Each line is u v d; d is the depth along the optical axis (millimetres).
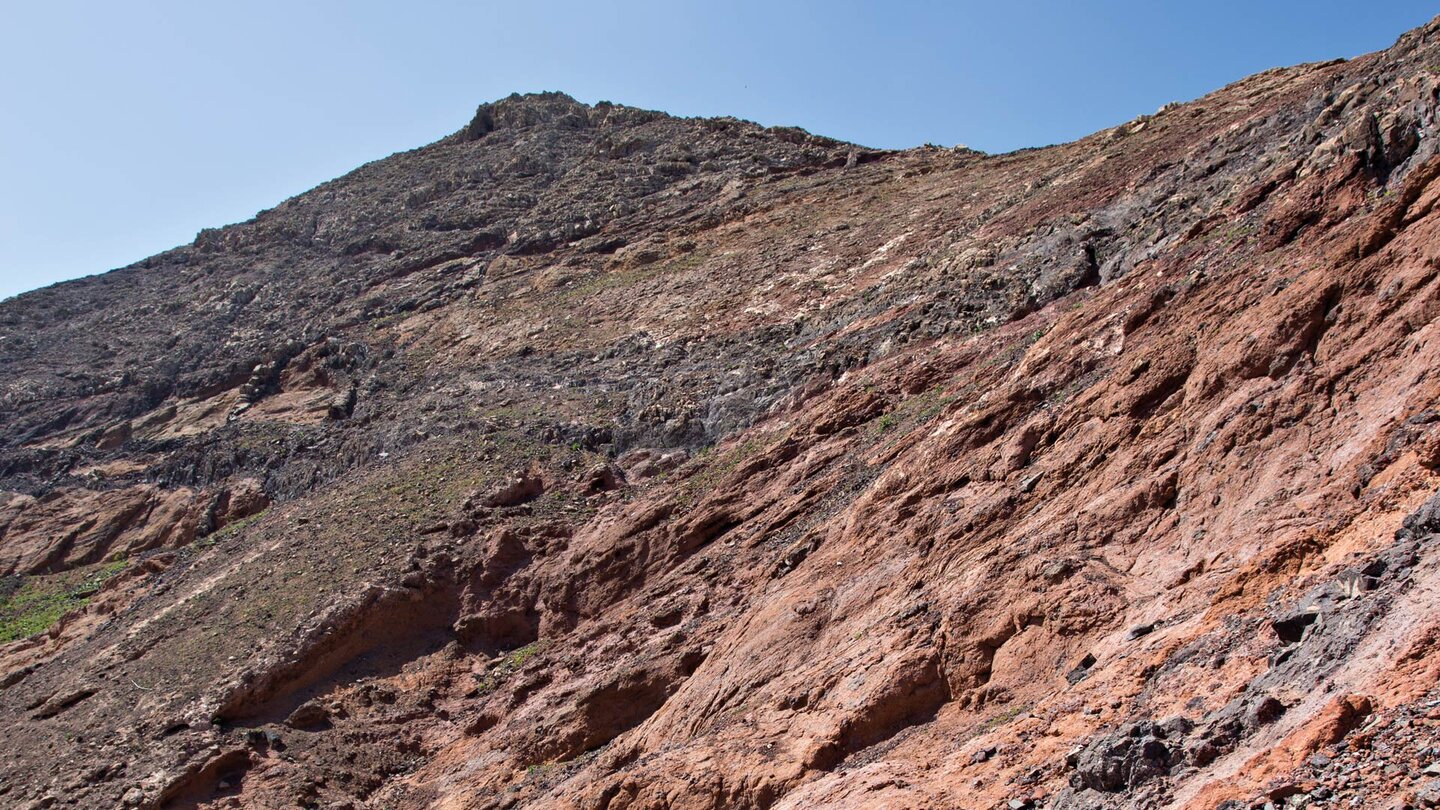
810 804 11094
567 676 21078
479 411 35250
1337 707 6965
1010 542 14344
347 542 27656
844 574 17328
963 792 9570
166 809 19641
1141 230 24531
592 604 23969
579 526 26906
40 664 27594
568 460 30078
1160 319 17328
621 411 32688
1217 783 7055
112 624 28391
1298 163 20359
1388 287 12875
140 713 22438
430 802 19172
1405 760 6234
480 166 65312
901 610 14547
